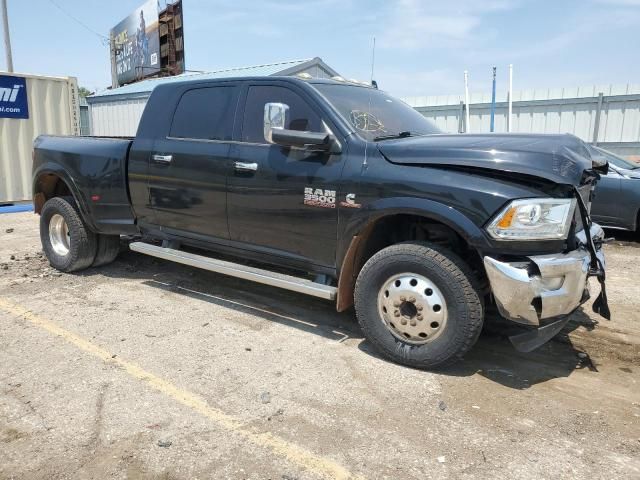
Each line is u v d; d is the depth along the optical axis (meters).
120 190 5.46
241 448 2.85
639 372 3.86
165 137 5.11
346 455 2.81
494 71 14.19
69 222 5.89
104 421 3.08
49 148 6.02
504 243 3.34
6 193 11.23
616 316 4.98
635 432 3.07
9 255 7.06
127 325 4.57
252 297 5.38
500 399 3.42
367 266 3.87
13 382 3.53
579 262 3.42
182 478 2.61
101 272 6.20
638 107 14.32
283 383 3.57
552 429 3.09
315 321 4.74
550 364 3.97
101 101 21.89
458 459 2.79
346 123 4.04
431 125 4.98
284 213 4.27
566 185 3.35
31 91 11.34
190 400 3.33
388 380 3.63
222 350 4.09
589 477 2.66
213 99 4.84
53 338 4.27
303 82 4.32
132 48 35.75
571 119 15.41
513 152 3.41
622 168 8.82
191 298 5.32
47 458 2.75
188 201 4.92
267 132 4.05
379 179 3.72
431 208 3.51
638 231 8.84
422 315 3.64
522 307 3.32
